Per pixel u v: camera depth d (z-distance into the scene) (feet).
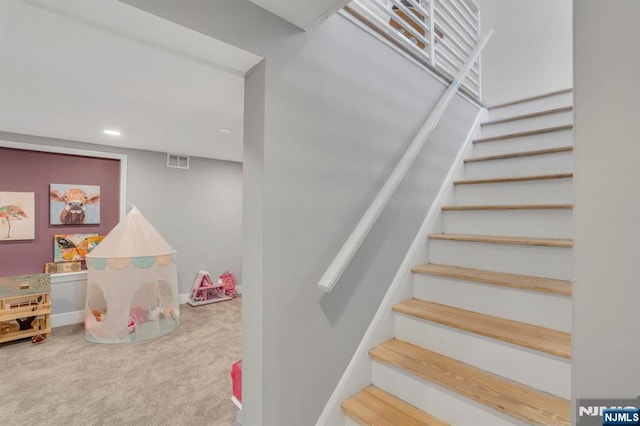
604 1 1.70
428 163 7.07
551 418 3.51
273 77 4.08
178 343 9.95
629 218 1.59
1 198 10.61
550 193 6.42
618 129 1.63
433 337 5.18
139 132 9.61
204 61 4.15
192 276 14.76
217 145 11.87
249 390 4.19
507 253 5.65
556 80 11.01
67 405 6.70
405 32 7.84
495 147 8.53
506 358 4.34
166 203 13.89
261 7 3.92
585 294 1.73
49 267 11.43
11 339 9.65
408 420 4.35
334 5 3.85
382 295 5.65
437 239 6.64
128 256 10.37
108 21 3.30
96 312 10.54
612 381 1.63
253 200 4.15
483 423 3.92
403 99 6.27
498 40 12.35
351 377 4.95
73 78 5.03
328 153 4.75
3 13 3.14
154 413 6.44
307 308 4.44
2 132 10.17
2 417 6.31
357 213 5.21
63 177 11.75
